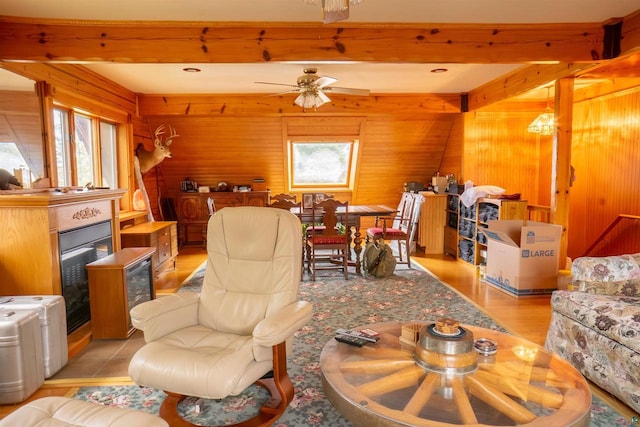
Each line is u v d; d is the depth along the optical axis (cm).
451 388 170
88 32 309
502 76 487
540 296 407
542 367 189
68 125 402
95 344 301
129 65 413
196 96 569
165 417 206
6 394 220
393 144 682
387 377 177
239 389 177
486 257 489
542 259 405
